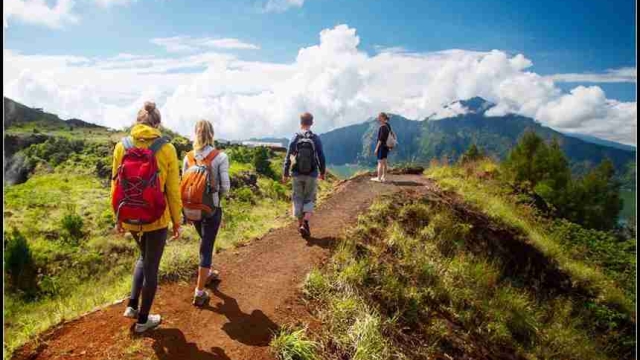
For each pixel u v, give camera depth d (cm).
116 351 412
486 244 1038
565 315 930
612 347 905
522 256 1091
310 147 761
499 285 891
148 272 429
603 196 6425
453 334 642
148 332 447
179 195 430
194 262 641
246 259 691
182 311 504
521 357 695
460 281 789
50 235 1328
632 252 1383
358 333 508
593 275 1156
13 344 423
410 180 1404
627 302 1081
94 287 1077
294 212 788
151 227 411
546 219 1535
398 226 900
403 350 547
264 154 3059
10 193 1772
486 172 1764
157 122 433
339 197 1112
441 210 1055
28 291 1059
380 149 1320
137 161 396
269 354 443
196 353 425
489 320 736
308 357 449
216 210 509
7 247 1127
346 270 638
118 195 398
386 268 696
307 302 561
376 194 1138
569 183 5234
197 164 496
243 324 490
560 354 775
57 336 437
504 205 1381
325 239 782
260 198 2116
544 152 5200
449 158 1805
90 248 1281
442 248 912
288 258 695
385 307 618
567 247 1376
